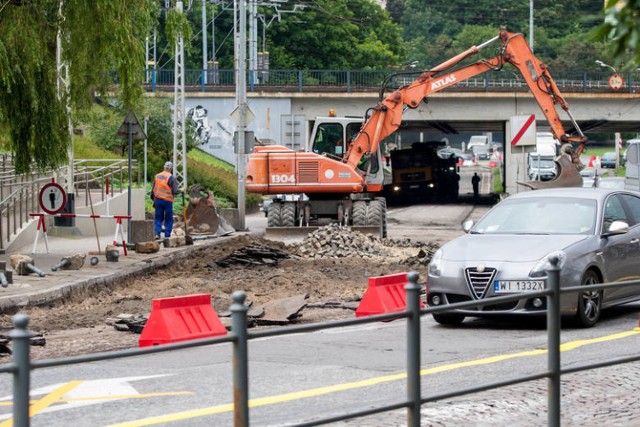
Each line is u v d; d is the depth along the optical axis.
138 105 35.09
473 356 16.31
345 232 40.88
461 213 80.38
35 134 32.22
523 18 195.25
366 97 93.31
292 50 145.00
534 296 9.88
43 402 13.01
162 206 41.91
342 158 53.34
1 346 18.03
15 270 29.31
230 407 12.62
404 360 14.45
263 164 51.81
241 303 7.77
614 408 12.98
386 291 22.22
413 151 100.56
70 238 45.12
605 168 157.38
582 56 177.50
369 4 162.25
